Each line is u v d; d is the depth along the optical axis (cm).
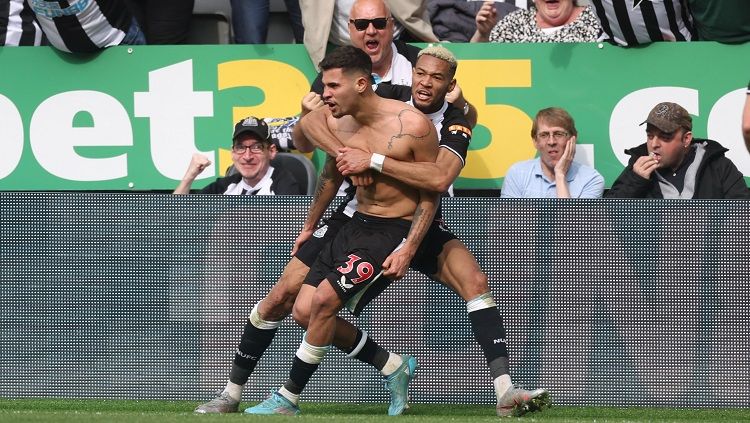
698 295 2373
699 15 2736
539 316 2378
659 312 2372
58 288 2406
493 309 2111
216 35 3055
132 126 2798
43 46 2800
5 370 2417
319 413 2236
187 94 2798
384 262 2019
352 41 2633
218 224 2397
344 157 2011
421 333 2373
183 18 2927
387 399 2372
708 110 2756
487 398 2370
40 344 2411
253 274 2397
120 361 2403
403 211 2048
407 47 2700
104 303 2406
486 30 2867
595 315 2375
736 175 2586
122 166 2803
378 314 2378
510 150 2770
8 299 2414
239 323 2397
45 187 2808
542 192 2669
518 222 2377
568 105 2772
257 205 2392
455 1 3005
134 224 2403
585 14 2856
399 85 2378
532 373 2380
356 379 2377
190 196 2397
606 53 2764
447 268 2130
